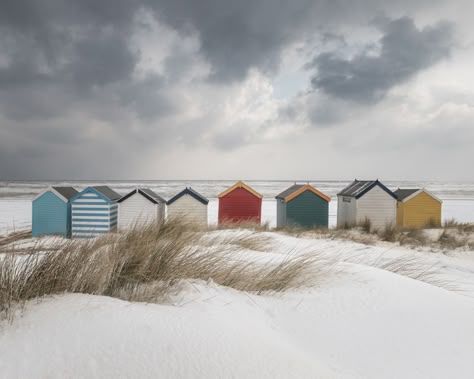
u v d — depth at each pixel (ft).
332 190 226.17
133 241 13.10
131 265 10.49
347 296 11.44
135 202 47.57
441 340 8.72
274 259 16.17
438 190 261.44
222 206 51.44
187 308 8.54
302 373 6.18
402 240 43.73
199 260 12.58
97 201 47.14
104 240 14.05
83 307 7.36
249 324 8.36
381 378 7.03
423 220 55.62
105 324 6.67
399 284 12.64
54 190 47.03
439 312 10.32
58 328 6.40
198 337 6.70
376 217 53.11
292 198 52.49
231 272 12.55
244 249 18.88
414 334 9.05
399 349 8.34
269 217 93.09
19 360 5.45
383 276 13.56
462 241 44.09
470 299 11.80
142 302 8.71
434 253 37.81
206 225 37.70
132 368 5.53
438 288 12.82
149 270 10.59
